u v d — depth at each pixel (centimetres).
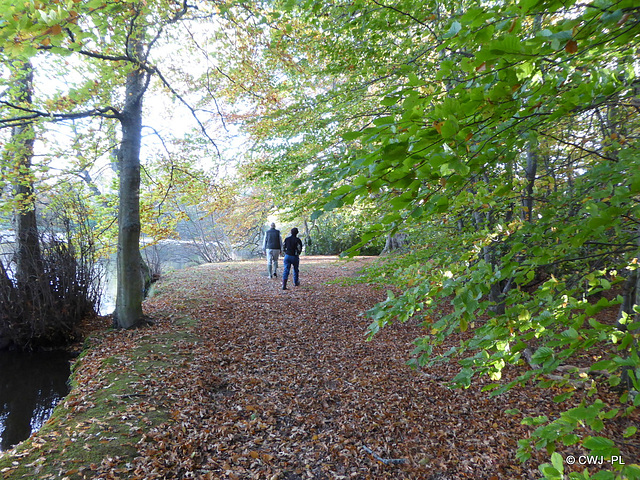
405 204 115
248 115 792
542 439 119
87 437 344
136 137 666
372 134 109
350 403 458
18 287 684
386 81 462
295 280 1058
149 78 651
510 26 102
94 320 783
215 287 1041
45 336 682
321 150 510
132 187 662
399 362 573
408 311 168
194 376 484
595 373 439
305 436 394
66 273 727
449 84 295
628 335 110
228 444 366
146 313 745
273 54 580
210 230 2231
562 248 187
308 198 293
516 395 462
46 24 179
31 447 328
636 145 167
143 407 399
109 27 420
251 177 562
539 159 457
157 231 938
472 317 154
